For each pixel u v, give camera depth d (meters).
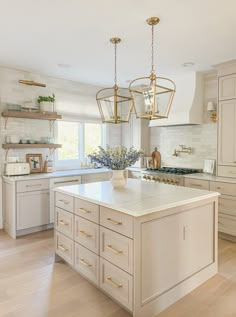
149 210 1.90
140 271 1.90
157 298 2.02
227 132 3.76
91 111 5.07
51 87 4.47
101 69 4.02
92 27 2.59
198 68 3.98
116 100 2.37
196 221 2.35
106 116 2.48
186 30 2.65
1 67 3.89
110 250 2.09
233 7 2.21
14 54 3.36
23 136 4.18
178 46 3.08
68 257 2.65
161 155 5.16
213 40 2.90
